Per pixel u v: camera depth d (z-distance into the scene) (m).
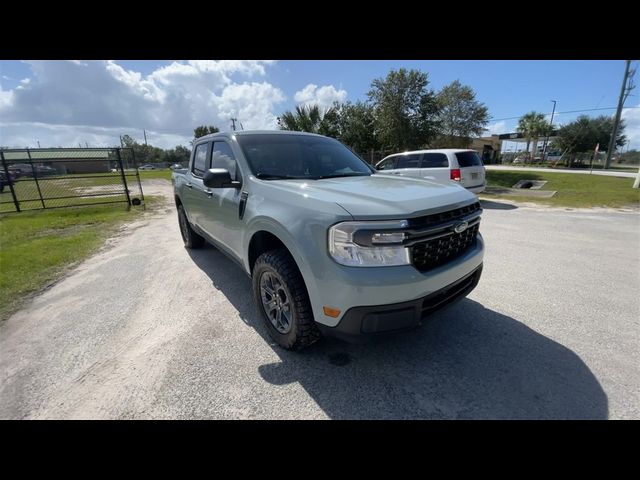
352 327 1.90
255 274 2.56
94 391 2.09
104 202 11.03
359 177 3.00
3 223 7.86
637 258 4.61
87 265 4.67
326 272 1.90
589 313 3.01
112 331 2.83
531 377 2.15
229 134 3.32
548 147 45.00
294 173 2.97
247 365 2.32
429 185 2.56
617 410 1.86
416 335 2.67
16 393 2.09
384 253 1.86
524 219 7.61
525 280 3.81
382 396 2.01
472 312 3.04
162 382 2.16
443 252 2.15
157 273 4.25
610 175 18.91
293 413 1.89
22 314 3.21
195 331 2.80
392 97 18.55
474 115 23.88
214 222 3.53
